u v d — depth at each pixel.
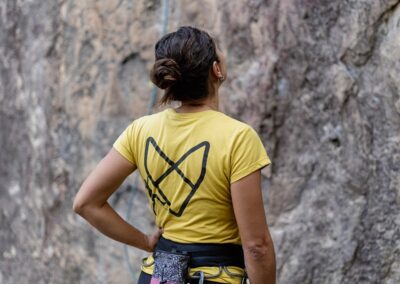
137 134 2.12
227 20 3.63
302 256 3.29
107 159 2.16
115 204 4.27
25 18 4.98
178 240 2.06
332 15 3.22
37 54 4.82
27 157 4.96
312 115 3.30
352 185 3.14
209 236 2.03
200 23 3.80
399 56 2.95
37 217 4.86
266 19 3.47
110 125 4.28
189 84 2.00
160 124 2.09
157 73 1.97
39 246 4.84
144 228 4.07
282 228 3.39
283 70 3.41
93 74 4.39
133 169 2.17
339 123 3.20
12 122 5.16
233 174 1.97
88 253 4.42
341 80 3.18
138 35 4.13
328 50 3.24
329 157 3.24
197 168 2.00
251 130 2.00
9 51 5.19
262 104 3.47
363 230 3.08
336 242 3.18
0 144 5.31
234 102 3.59
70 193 4.55
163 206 2.09
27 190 4.97
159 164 2.06
